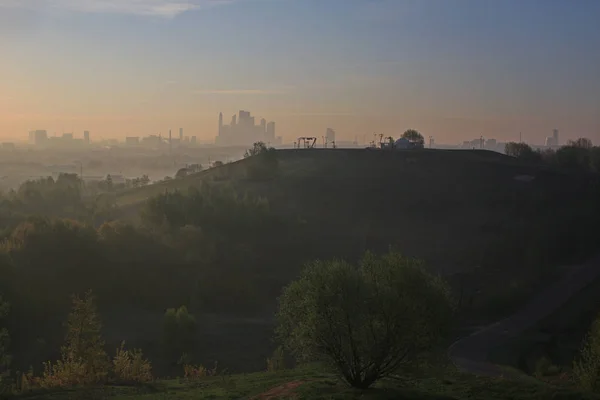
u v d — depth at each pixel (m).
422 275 29.17
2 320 60.28
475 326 67.62
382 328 27.88
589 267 91.19
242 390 31.73
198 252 86.12
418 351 27.92
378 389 27.77
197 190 108.50
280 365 45.78
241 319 71.62
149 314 72.00
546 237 101.62
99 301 73.19
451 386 29.56
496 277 87.62
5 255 70.75
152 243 86.12
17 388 36.66
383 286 28.17
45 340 60.25
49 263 74.44
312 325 27.75
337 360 27.97
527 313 72.81
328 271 28.62
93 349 38.66
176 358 57.44
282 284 84.19
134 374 39.53
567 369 47.91
